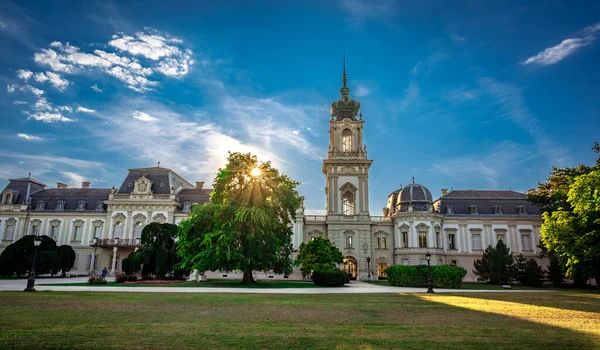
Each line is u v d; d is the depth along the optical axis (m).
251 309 18.03
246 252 40.53
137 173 74.75
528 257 69.25
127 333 11.49
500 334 12.05
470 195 74.69
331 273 40.44
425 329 12.90
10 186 76.50
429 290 32.31
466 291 34.50
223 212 40.22
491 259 53.53
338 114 75.94
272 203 43.62
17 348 9.36
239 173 43.72
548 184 58.00
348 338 11.26
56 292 25.78
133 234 70.31
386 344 10.48
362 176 71.44
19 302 18.86
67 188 79.25
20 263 52.25
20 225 72.69
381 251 69.75
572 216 39.31
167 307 18.25
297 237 68.75
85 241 71.69
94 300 20.69
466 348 10.06
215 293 27.81
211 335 11.44
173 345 10.04
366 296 26.81
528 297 27.19
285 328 12.84
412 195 69.81
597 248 36.19
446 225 70.88
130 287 33.19
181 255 42.06
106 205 74.00
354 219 69.75
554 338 11.45
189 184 87.88
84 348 9.52
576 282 52.03
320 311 17.58
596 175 36.91
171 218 70.56
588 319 15.55
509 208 72.62
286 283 46.25
